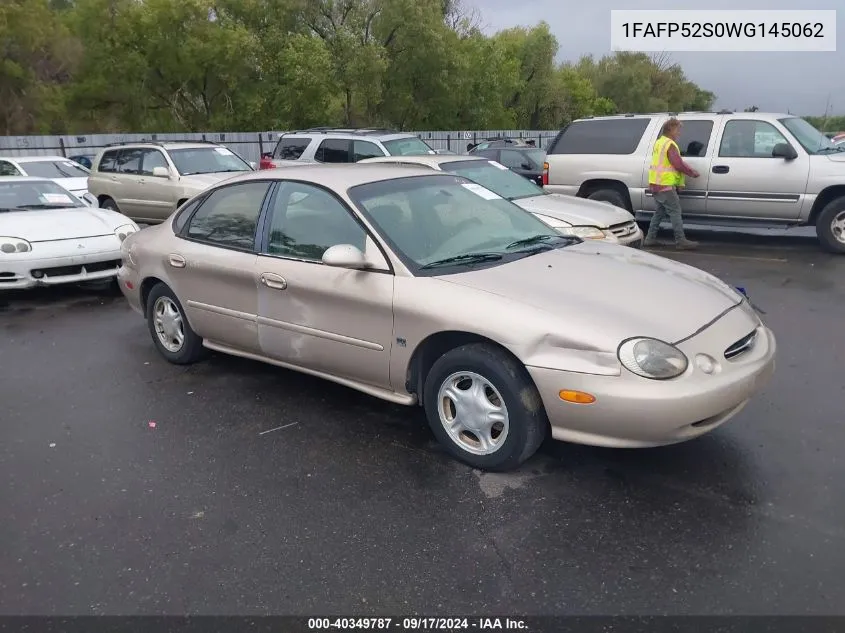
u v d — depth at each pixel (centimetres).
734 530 319
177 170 1230
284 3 3148
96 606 284
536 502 347
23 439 436
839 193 931
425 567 302
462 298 369
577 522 329
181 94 3278
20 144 2428
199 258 499
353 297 407
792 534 315
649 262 433
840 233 929
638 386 325
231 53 3000
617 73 6225
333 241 427
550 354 341
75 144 2545
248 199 485
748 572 291
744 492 350
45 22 2953
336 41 3152
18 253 753
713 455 387
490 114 4028
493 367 356
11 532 336
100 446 423
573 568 297
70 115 3177
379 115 3497
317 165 512
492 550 311
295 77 3002
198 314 514
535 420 355
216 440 427
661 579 289
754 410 442
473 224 454
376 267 402
